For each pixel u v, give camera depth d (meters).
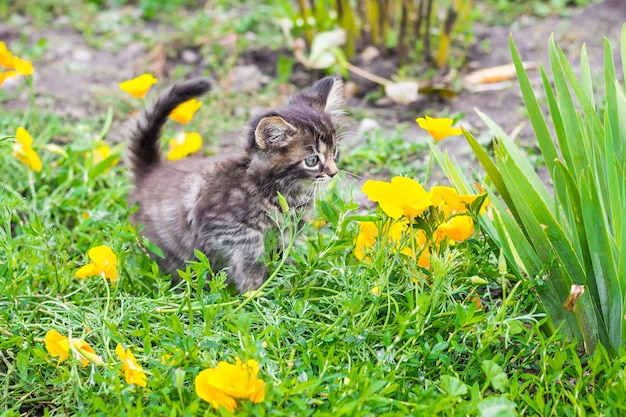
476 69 1.99
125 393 1.29
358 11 2.03
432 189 1.38
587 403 1.29
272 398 1.26
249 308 1.44
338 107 1.61
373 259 1.40
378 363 1.32
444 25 1.95
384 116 1.90
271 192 1.51
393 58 2.03
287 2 2.11
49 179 1.70
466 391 1.30
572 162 1.41
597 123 1.38
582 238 1.38
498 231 1.40
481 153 1.41
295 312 1.39
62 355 1.33
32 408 1.37
